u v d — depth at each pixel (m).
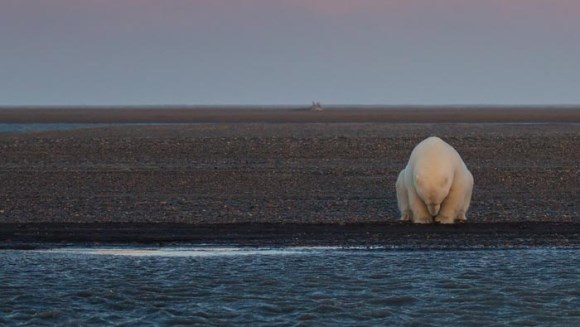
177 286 56.91
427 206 79.12
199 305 52.56
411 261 64.69
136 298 54.09
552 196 101.81
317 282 58.03
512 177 116.62
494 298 54.00
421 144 80.50
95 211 90.56
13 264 63.78
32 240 74.12
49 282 58.00
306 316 50.34
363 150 154.12
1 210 91.38
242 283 57.78
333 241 72.94
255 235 75.94
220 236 75.50
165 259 65.75
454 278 59.06
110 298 54.03
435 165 77.94
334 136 181.62
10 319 49.66
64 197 101.44
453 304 52.75
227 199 99.69
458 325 48.72
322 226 80.00
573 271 61.06
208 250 69.56
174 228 79.56
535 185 111.12
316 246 71.06
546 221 82.88
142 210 91.12
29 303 52.91
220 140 165.75
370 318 50.03
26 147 157.38
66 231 78.12
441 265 63.16
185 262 64.50
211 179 117.38
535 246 70.62
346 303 52.97
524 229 77.81
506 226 79.25
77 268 62.34
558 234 75.62
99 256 67.06
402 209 83.25
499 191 106.38
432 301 53.38
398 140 166.12
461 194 79.94
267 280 58.56
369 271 61.25
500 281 58.22
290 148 156.25
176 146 158.25
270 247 70.69
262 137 176.50
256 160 143.50
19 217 87.06
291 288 56.50
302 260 65.19
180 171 124.38
